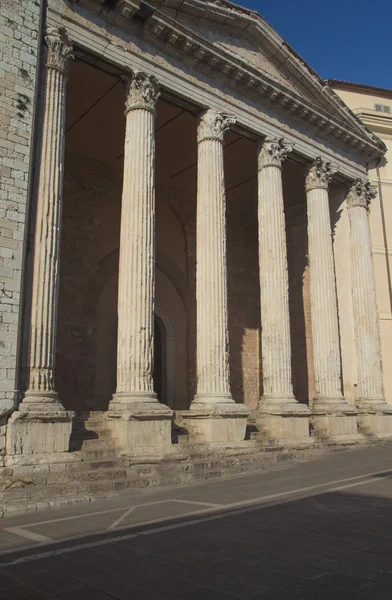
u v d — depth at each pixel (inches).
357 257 943.0
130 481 468.8
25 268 510.0
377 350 918.4
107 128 804.6
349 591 204.8
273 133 805.2
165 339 962.1
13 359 478.3
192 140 852.6
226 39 764.0
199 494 438.9
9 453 454.6
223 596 203.9
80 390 813.9
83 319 839.1
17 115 526.6
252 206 1121.4
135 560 254.1
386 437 853.2
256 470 576.7
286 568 235.5
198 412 626.2
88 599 204.7
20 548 282.2
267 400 727.7
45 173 533.6
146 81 642.8
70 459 476.1
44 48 570.6
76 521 347.6
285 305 753.0
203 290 669.9
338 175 934.4
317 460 652.1
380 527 307.9
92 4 612.1
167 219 1003.3
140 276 587.8
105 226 900.6
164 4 681.0
